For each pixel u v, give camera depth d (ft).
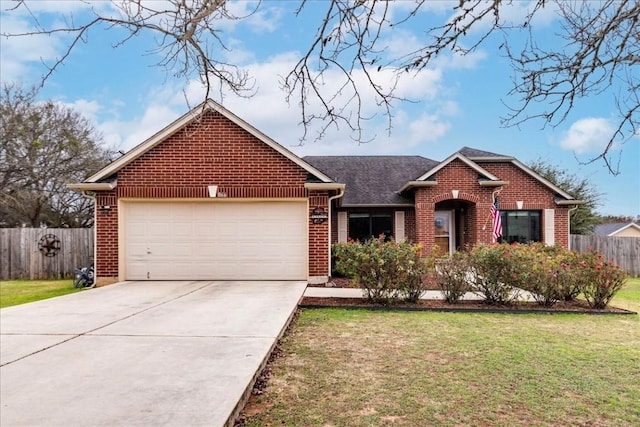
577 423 11.97
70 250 50.11
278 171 38.91
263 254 39.40
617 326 24.35
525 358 17.84
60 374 13.98
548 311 28.53
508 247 31.71
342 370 16.22
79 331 19.92
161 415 10.85
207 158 38.75
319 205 38.96
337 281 40.14
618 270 29.86
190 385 13.00
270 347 17.44
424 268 30.63
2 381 13.34
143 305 26.78
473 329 23.18
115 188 38.29
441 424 11.80
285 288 34.58
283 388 14.37
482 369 16.39
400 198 57.88
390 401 13.32
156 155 38.68
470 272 30.96
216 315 23.71
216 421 10.52
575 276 29.99
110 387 12.82
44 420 10.57
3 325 21.17
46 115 71.67
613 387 14.65
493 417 12.26
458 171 53.57
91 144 76.64
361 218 58.59
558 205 58.29
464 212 57.88
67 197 75.97
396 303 30.55
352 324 24.20
